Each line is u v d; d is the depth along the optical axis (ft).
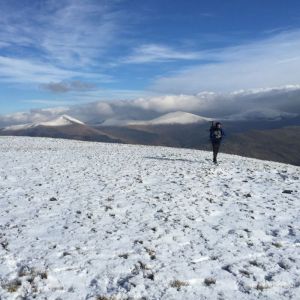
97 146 160.15
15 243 38.93
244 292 30.09
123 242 39.91
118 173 81.66
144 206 54.44
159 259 35.83
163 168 89.81
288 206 56.18
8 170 82.33
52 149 135.85
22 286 29.94
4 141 167.94
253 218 49.90
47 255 36.01
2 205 53.88
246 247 39.52
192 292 29.89
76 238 40.73
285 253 38.19
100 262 34.83
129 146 167.53
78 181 71.87
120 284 31.01
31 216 48.73
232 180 76.18
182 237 41.91
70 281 31.19
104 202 56.08
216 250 38.45
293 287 30.99
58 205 54.24
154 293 29.58
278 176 82.17
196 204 56.18
